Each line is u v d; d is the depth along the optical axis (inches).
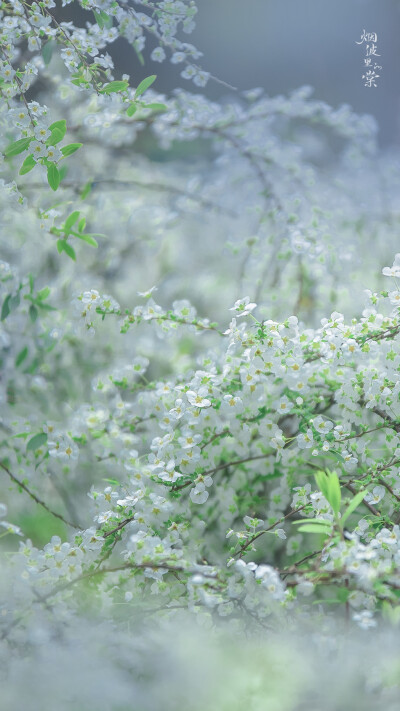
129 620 39.0
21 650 38.3
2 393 44.3
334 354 40.2
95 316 41.6
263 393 41.1
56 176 40.9
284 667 37.7
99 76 42.0
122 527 39.9
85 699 37.3
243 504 42.8
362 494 38.3
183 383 42.3
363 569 37.8
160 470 40.3
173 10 42.7
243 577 39.4
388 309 42.1
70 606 39.2
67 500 43.9
